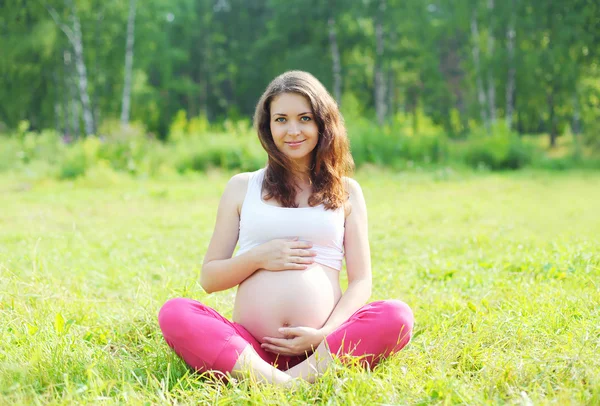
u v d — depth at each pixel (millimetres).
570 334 2566
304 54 27062
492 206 9625
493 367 2301
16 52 21750
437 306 3432
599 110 25703
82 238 6113
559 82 23984
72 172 14414
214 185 13453
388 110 29141
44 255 4738
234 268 2463
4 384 2115
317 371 2262
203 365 2305
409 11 25859
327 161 2523
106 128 25000
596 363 2246
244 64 33125
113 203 10234
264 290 2434
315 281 2438
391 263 5059
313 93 2488
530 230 6887
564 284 3654
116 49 23969
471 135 20656
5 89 23547
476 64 24656
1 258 4359
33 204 9773
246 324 2473
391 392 2113
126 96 24094
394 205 9930
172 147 17203
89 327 3021
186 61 32781
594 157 21031
